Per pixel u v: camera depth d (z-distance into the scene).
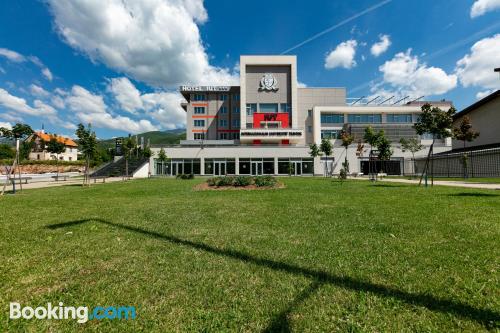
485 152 25.20
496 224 5.30
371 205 8.07
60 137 64.31
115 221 5.92
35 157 58.78
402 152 39.03
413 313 2.18
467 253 3.58
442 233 4.67
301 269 3.10
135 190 14.09
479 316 2.10
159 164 36.31
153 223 5.70
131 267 3.22
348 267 3.15
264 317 2.16
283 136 44.62
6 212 7.23
